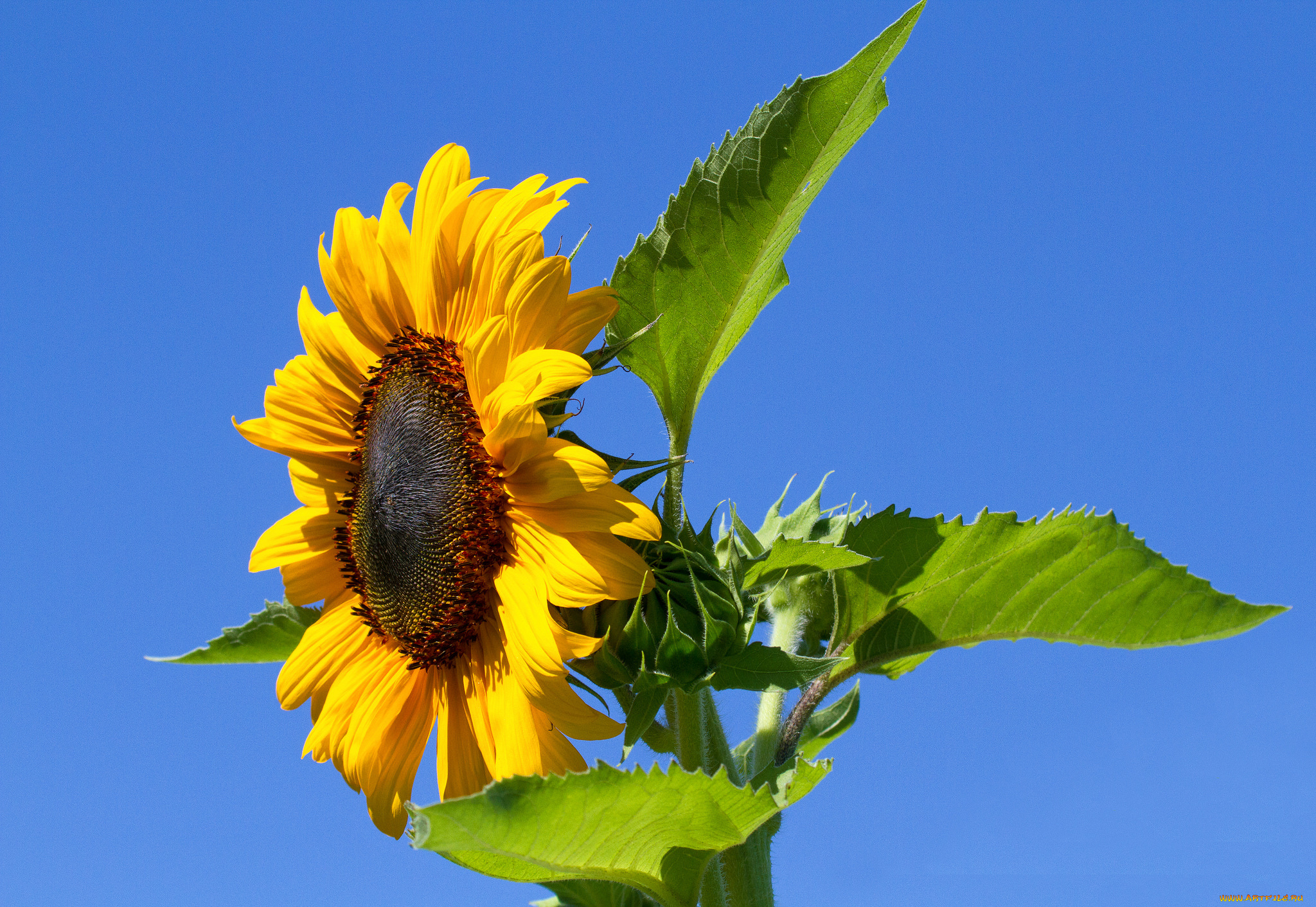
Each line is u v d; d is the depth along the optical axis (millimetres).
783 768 685
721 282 746
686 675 691
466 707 733
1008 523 767
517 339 711
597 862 679
